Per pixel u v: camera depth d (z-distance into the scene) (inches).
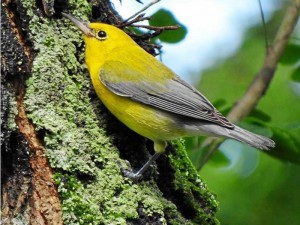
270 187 628.1
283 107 685.9
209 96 720.3
